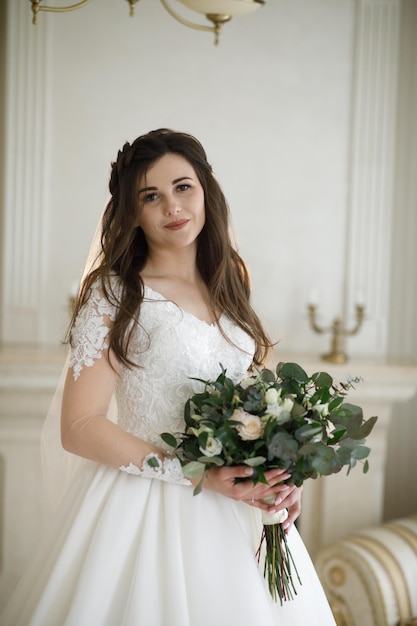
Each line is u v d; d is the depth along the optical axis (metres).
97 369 1.92
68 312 4.01
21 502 3.82
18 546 3.84
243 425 1.78
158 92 4.16
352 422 1.90
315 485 4.00
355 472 3.98
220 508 1.97
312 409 1.87
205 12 2.78
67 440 1.89
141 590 1.83
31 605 1.99
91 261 2.23
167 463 1.87
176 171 2.01
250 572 1.89
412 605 3.21
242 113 4.21
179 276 2.13
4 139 4.09
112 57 4.12
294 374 1.95
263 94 4.21
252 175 4.24
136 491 1.96
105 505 1.96
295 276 4.30
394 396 3.88
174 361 1.96
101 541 1.89
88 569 1.86
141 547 1.89
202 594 1.85
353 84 4.25
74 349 1.94
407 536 3.45
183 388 1.97
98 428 1.86
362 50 4.22
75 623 1.80
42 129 4.08
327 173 4.27
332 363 3.88
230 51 4.18
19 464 3.82
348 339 4.28
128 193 2.02
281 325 4.30
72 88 4.11
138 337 1.98
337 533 3.98
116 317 1.96
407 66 4.33
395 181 4.38
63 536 2.00
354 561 3.26
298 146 4.25
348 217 4.30
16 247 4.12
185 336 1.98
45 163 4.09
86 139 4.12
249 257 4.26
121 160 2.04
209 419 1.82
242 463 1.83
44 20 4.04
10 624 2.07
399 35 4.30
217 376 2.03
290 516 2.02
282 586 1.96
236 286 2.22
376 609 3.17
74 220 4.15
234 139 4.21
